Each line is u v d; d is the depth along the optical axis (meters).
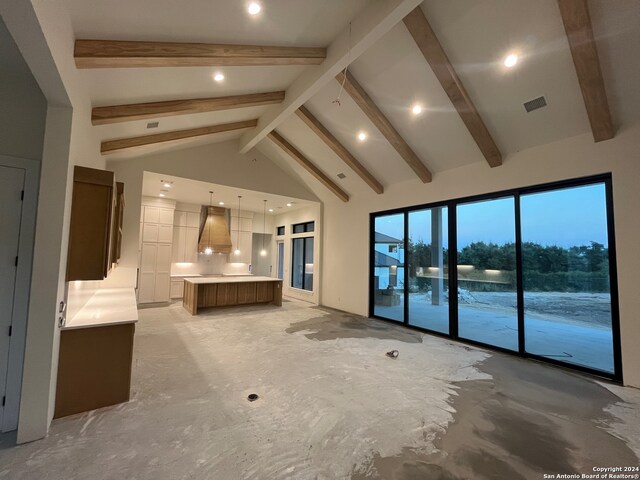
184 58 2.70
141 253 7.23
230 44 2.90
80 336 2.43
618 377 3.20
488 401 2.72
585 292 3.59
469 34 3.12
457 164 4.90
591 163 3.46
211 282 6.45
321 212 8.15
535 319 4.01
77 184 2.48
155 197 7.52
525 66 3.21
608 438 2.16
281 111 4.67
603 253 3.45
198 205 8.78
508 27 2.94
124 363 2.59
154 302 7.36
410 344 4.50
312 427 2.26
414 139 4.83
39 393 2.04
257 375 3.21
